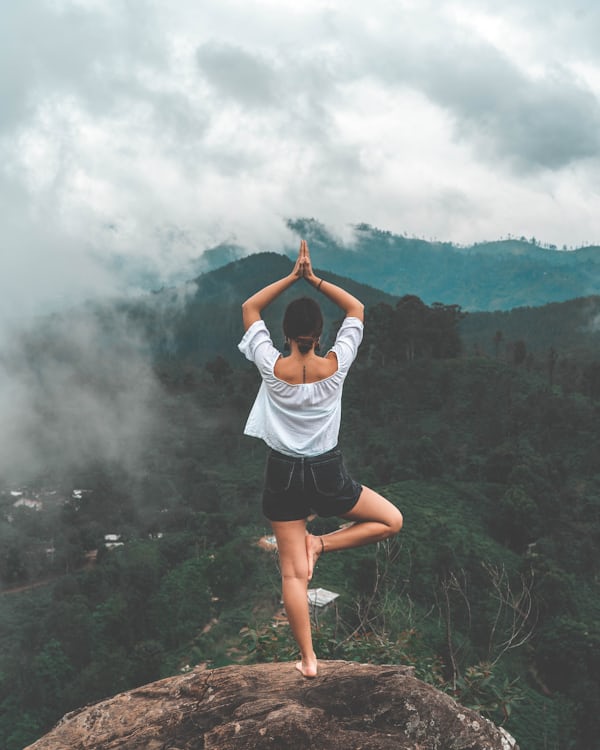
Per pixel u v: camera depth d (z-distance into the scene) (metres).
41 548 84.75
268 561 52.75
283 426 3.19
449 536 51.84
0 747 41.38
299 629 3.37
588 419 88.38
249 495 94.62
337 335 3.42
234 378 166.00
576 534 60.72
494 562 47.16
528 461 73.62
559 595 40.16
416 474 73.88
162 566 64.81
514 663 35.03
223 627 41.84
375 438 92.44
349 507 3.31
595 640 34.22
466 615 34.75
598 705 30.42
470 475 75.12
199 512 87.62
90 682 43.84
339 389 3.23
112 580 66.69
